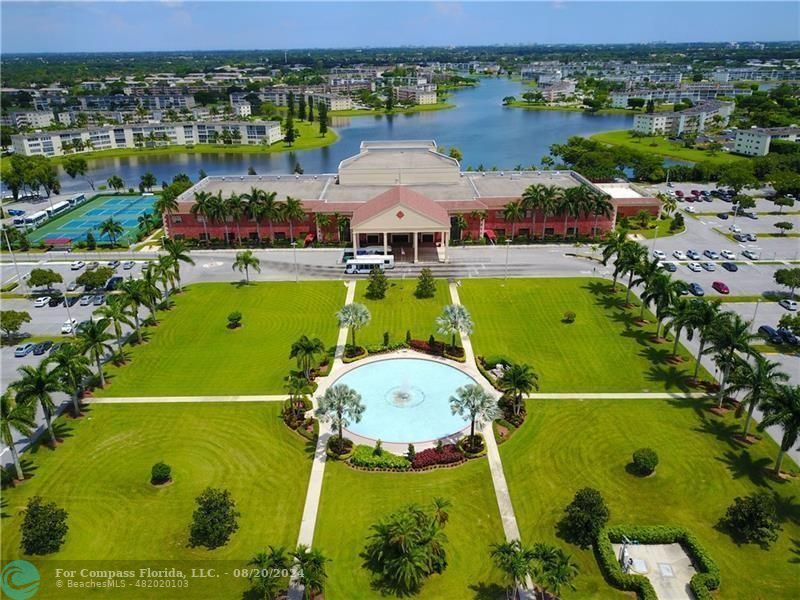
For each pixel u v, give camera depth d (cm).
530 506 6900
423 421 8550
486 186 17475
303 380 8412
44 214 19412
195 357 10219
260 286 13150
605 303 12069
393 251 14925
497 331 11019
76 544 6438
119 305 9962
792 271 12094
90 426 8406
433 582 5931
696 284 12950
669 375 9488
